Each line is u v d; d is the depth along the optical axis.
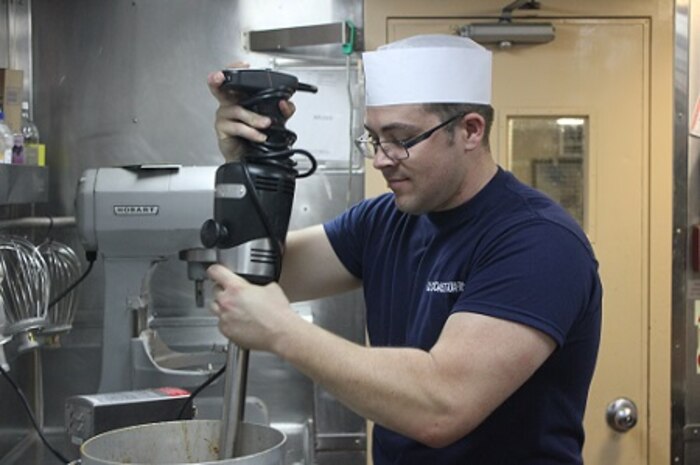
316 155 2.33
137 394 1.62
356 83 2.32
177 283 2.31
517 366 1.19
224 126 1.22
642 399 2.41
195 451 1.30
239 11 2.32
